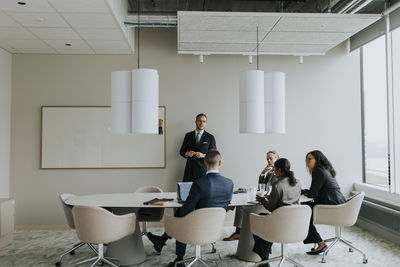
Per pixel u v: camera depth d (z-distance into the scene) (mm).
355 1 4652
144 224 5535
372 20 4496
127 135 6312
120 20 4812
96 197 4535
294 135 6500
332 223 4223
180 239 3527
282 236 3549
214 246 5031
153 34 6391
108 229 3590
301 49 5820
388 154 5406
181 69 6402
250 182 6402
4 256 4660
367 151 6445
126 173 6305
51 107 6246
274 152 5199
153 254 4676
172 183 6328
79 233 3641
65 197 4594
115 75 4160
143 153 6312
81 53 6277
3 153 6016
